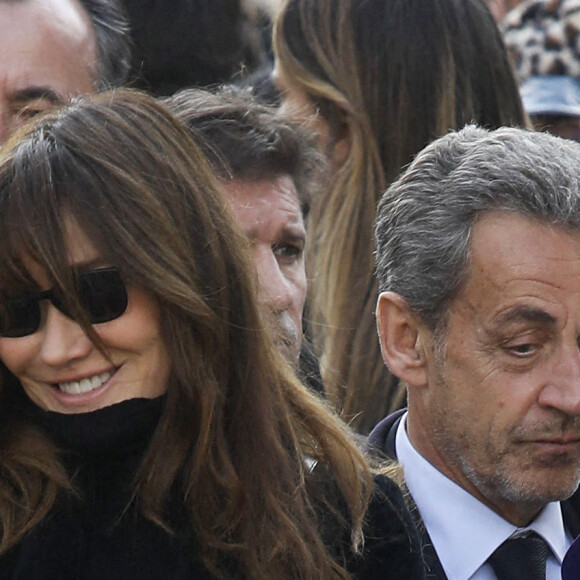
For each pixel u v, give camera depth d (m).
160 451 8.68
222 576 8.64
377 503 9.28
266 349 9.10
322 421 9.41
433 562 9.97
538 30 17.67
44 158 8.43
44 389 8.57
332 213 13.21
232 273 8.95
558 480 9.66
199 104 10.91
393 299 10.08
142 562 8.64
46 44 12.44
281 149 10.79
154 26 15.67
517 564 9.98
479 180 9.70
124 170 8.54
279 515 8.80
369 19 13.44
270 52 17.70
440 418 9.92
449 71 13.38
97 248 8.31
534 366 9.59
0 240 8.30
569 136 17.45
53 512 8.70
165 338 8.60
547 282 9.49
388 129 13.25
